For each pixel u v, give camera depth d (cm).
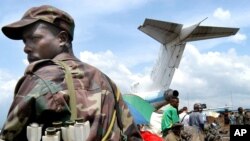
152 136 664
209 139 1578
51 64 243
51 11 254
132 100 890
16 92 243
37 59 252
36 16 253
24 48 256
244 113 1917
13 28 254
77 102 236
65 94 232
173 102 907
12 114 226
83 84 244
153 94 2012
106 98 251
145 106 905
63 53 256
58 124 223
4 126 230
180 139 852
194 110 1333
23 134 231
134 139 270
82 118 228
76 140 221
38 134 221
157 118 923
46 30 252
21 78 242
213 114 2442
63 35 257
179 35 2906
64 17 256
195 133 902
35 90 226
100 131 234
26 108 224
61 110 228
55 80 234
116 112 261
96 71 259
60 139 222
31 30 252
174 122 854
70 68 246
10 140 230
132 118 272
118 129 253
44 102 223
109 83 266
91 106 238
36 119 228
